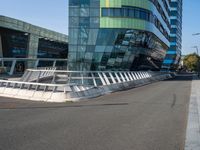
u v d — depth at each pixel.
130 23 56.47
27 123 10.18
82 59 56.78
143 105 15.45
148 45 64.69
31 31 66.50
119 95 21.66
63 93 17.75
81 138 7.99
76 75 29.44
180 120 10.98
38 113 12.56
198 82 44.97
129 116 11.79
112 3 55.81
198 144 7.54
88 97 19.31
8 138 7.94
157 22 70.88
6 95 20.12
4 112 12.84
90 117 11.49
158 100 17.97
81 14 56.44
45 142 7.53
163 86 34.06
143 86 34.09
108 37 56.16
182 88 30.03
